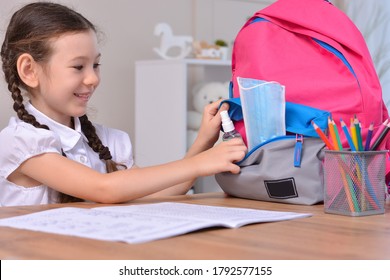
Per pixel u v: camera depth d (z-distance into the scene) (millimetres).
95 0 2549
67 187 1034
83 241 623
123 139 1438
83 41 1158
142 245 603
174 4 2830
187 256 555
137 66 2562
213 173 1013
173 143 2420
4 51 1245
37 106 1228
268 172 968
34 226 704
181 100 2381
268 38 1032
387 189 1011
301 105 974
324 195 856
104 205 962
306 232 684
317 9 1029
